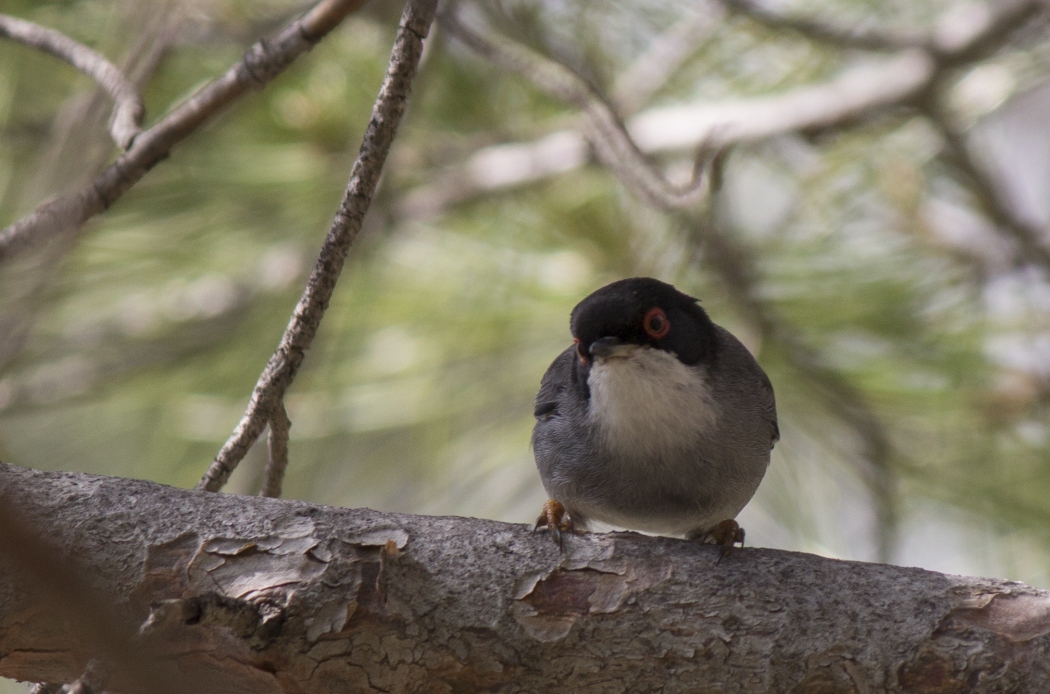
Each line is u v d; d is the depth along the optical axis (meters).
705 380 7.88
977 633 5.55
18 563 3.23
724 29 11.27
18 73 8.62
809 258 10.48
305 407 10.13
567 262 10.62
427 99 10.61
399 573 5.57
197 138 9.77
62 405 9.70
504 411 10.61
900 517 10.09
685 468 7.82
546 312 10.41
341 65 10.31
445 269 10.54
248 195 10.09
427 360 10.27
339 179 10.18
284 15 9.61
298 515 5.68
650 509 8.05
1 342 4.59
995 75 11.83
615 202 10.60
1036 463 10.21
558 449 8.07
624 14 10.96
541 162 10.68
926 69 11.02
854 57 11.93
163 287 10.12
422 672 5.53
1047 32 11.53
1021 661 5.47
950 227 11.26
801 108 11.15
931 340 10.16
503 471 10.91
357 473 10.85
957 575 5.81
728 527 6.51
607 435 7.81
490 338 10.30
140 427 10.61
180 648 5.24
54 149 6.16
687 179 10.59
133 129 6.57
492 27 9.86
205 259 10.02
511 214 10.80
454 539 5.73
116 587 5.41
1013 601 5.64
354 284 10.10
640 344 7.77
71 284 9.35
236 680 5.36
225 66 9.74
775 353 9.71
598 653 5.59
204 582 5.44
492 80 10.99
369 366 10.30
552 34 10.70
